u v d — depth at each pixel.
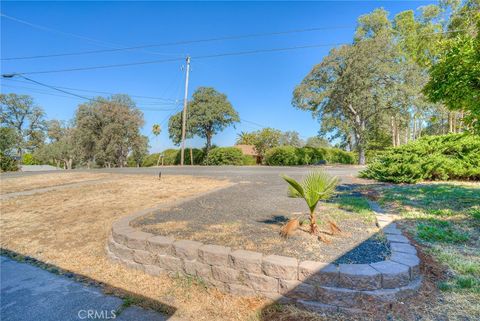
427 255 2.81
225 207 4.84
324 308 2.18
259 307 2.32
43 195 7.37
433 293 2.21
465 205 4.61
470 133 4.45
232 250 2.68
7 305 2.53
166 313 2.35
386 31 21.97
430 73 4.50
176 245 2.84
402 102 18.62
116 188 7.90
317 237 3.15
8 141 28.80
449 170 7.36
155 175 11.13
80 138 28.14
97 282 2.96
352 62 18.61
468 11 18.53
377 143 29.00
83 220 4.97
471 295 2.17
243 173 11.68
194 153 28.64
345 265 2.30
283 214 4.31
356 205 4.76
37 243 4.12
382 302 2.11
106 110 28.30
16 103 36.53
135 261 3.12
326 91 19.84
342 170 13.34
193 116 28.14
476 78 3.86
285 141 41.28
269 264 2.39
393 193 5.84
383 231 3.34
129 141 29.88
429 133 31.86
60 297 2.65
